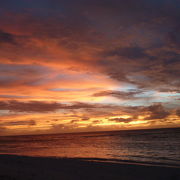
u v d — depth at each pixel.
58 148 49.62
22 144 72.19
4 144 74.06
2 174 13.53
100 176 14.95
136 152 36.59
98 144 60.62
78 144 63.34
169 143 52.84
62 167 18.84
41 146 58.50
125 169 17.83
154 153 34.28
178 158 27.11
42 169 17.50
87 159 25.78
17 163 21.14
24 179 11.93
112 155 32.31
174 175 15.48
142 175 15.52
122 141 69.25
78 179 13.54
